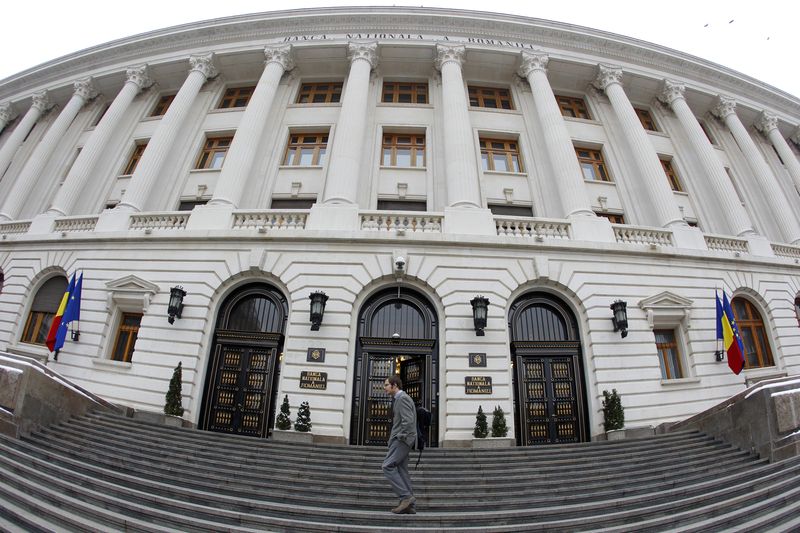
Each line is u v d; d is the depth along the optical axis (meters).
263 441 8.14
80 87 18.52
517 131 15.80
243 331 10.62
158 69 17.92
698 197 15.86
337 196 12.17
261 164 14.72
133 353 10.47
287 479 5.94
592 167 16.03
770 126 19.22
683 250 12.01
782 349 12.10
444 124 14.38
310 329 10.18
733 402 7.50
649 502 5.25
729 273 12.38
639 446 7.88
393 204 14.04
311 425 9.23
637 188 15.08
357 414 9.78
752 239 13.45
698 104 18.97
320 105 16.19
